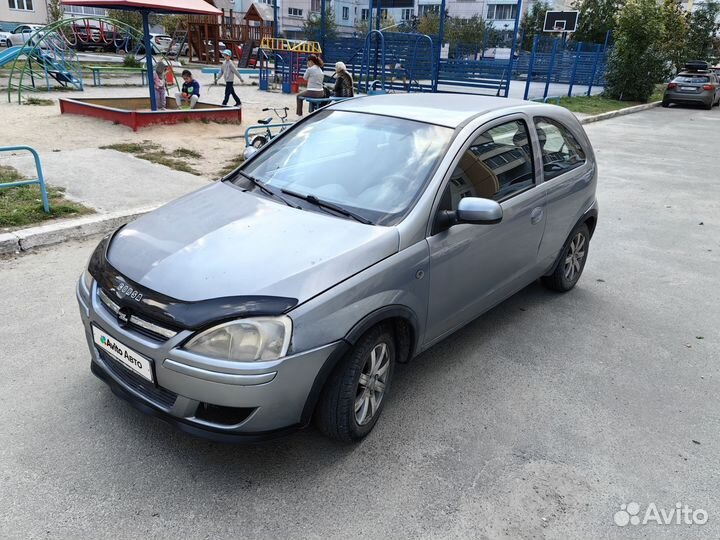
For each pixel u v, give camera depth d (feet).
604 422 11.02
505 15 176.45
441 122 11.92
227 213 10.50
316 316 8.37
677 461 10.02
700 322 15.65
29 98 49.83
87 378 11.34
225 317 8.02
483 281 12.28
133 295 8.63
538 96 73.72
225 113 42.01
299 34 176.86
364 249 9.28
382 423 10.58
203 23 102.53
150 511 8.29
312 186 11.32
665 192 30.94
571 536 8.30
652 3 79.71
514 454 9.95
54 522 8.00
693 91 81.87
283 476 9.10
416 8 182.70
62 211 19.97
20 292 14.80
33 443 9.48
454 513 8.57
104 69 63.05
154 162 29.01
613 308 16.30
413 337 10.53
